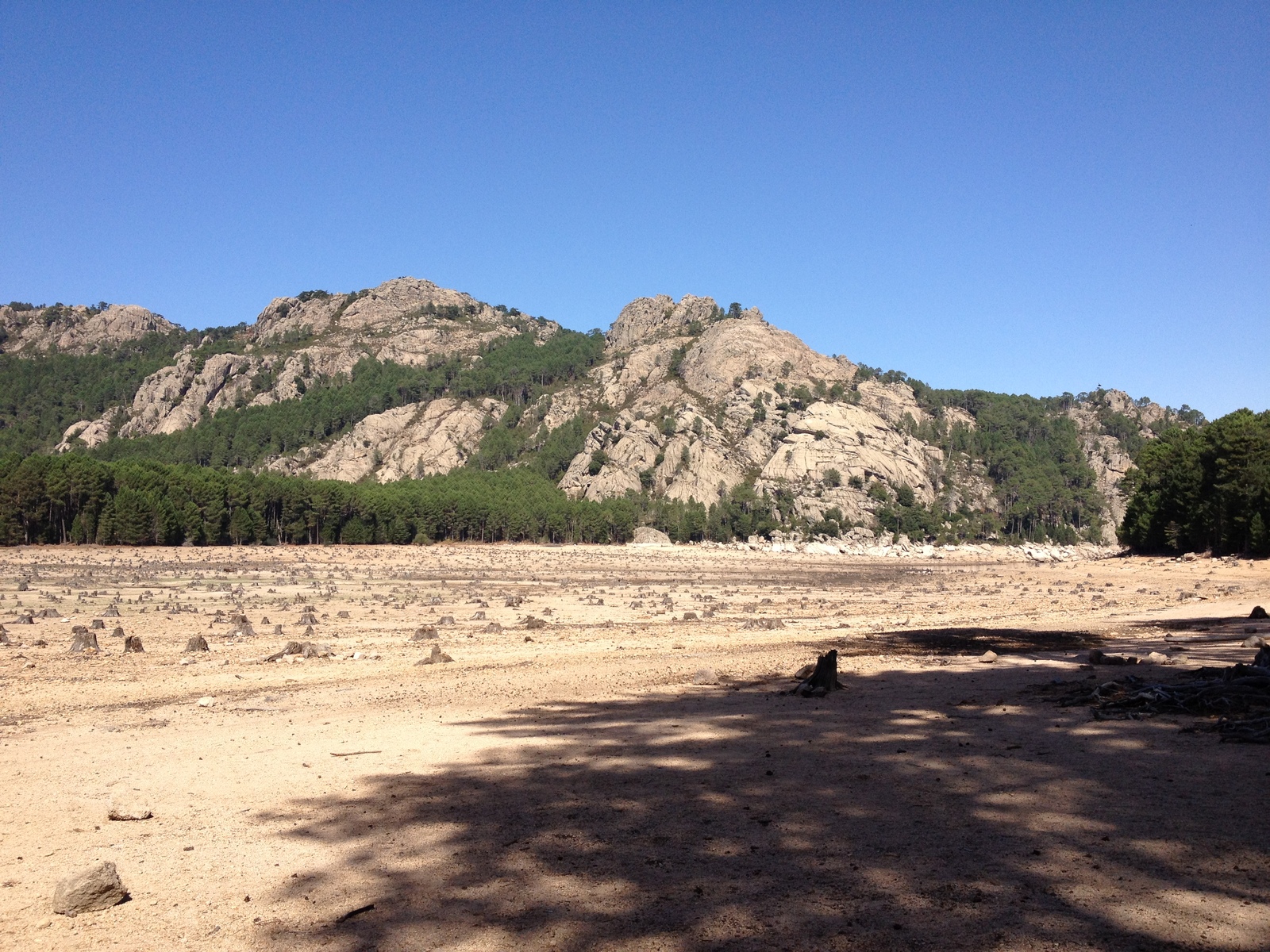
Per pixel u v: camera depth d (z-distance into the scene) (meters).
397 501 178.25
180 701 25.66
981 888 10.55
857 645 38.66
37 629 45.03
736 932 9.54
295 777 16.55
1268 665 23.86
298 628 46.72
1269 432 108.69
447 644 40.00
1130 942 9.02
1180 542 124.69
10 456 148.62
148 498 145.50
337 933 9.87
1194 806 13.34
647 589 81.00
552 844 12.51
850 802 14.14
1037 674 27.61
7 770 17.31
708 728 20.25
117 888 10.86
